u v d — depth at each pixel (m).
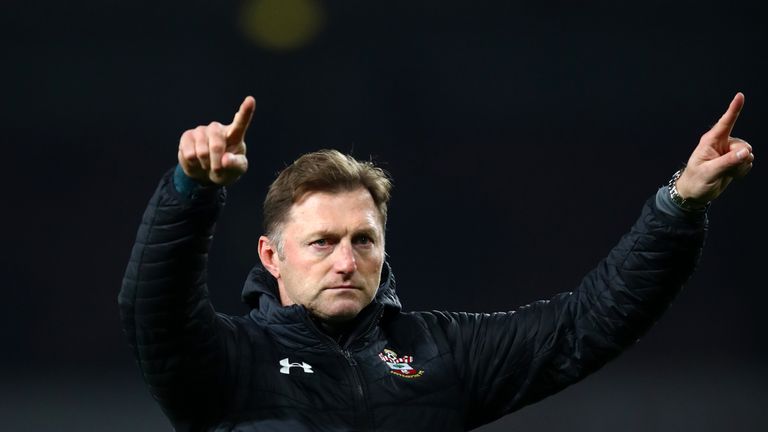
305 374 11.27
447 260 40.41
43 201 40.03
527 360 12.05
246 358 11.20
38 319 38.84
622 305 11.66
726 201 40.25
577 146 40.94
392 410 11.31
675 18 40.84
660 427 32.53
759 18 40.72
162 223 10.20
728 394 34.88
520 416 30.92
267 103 40.75
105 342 38.62
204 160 9.62
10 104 40.09
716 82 40.91
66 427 32.69
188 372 10.76
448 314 12.45
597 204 40.69
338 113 40.94
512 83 41.12
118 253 40.03
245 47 40.81
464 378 11.98
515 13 41.03
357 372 11.40
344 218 11.30
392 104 41.06
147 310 10.38
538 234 40.66
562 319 12.01
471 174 40.88
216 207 10.28
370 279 11.38
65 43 40.25
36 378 36.97
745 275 39.72
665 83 41.03
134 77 40.53
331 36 40.97
